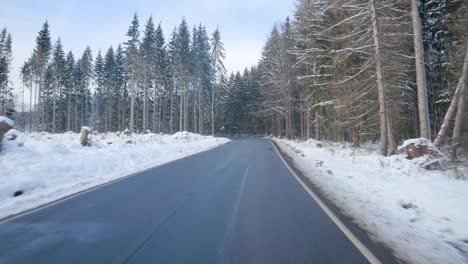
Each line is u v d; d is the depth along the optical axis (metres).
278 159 19.42
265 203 7.90
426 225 6.14
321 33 23.73
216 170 14.14
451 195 7.93
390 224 6.18
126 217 6.64
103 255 4.62
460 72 16.89
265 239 5.30
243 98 86.88
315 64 28.30
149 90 68.69
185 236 5.45
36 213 6.97
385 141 17.16
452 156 14.56
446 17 19.55
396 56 19.30
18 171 10.84
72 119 82.38
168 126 79.50
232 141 48.00
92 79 75.31
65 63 65.75
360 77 21.17
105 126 68.75
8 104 65.12
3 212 7.07
